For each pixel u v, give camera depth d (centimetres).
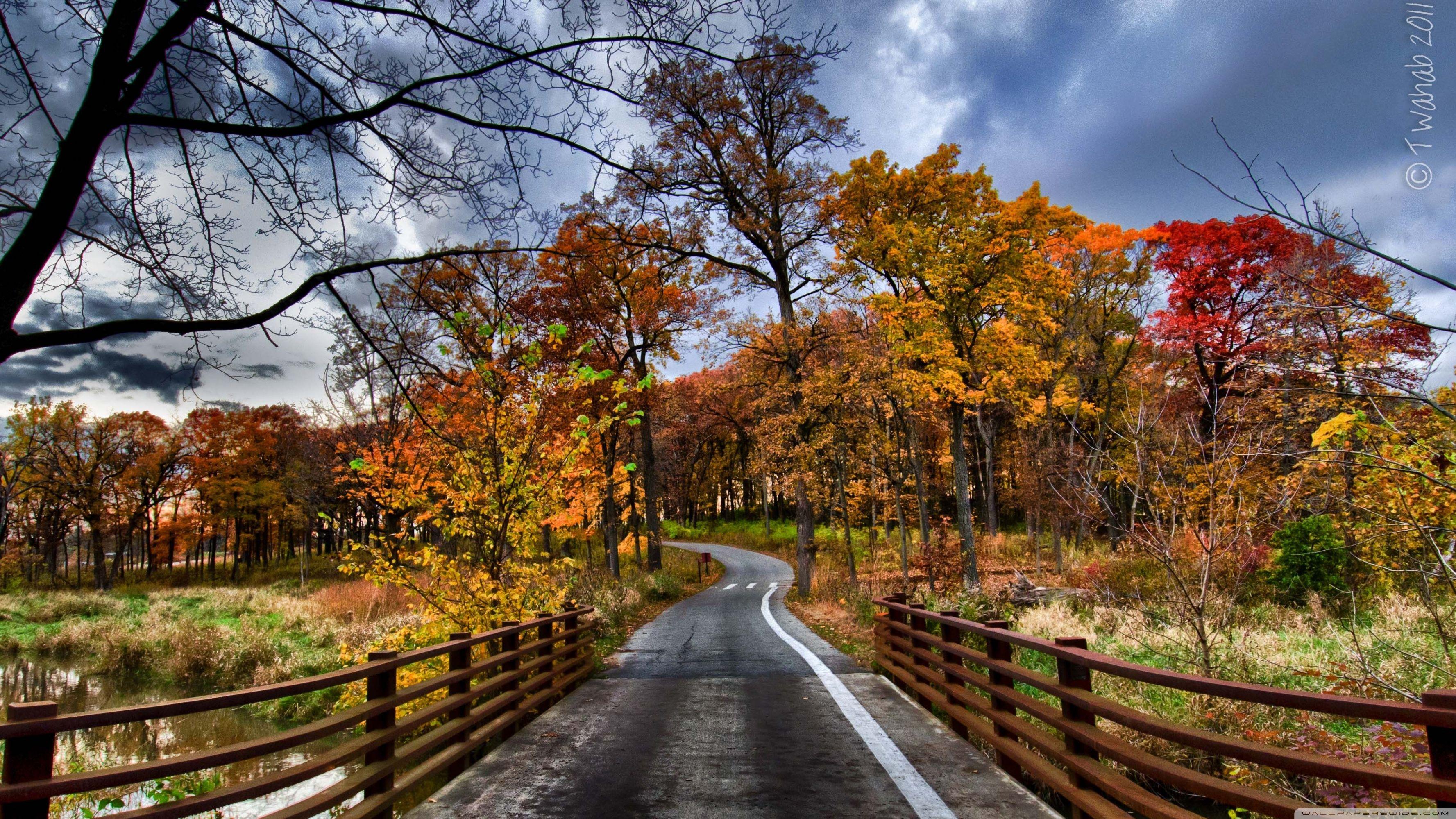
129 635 1667
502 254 499
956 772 460
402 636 836
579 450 879
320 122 412
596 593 1638
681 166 1151
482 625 810
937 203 2202
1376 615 921
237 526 4488
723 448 6316
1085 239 2633
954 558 1941
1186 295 2291
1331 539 1049
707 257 2222
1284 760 237
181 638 1555
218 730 1041
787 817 387
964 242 2120
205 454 4247
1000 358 2275
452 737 497
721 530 6322
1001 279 2175
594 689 798
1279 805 240
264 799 693
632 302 2458
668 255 2280
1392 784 204
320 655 1415
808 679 807
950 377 2008
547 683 739
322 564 4531
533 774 479
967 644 950
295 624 1847
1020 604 1565
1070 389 2769
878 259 2159
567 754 528
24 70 347
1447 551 514
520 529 880
